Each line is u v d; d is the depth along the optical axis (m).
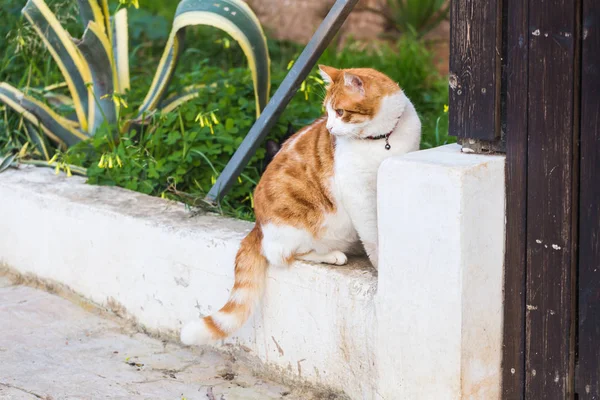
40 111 5.23
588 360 2.91
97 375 3.82
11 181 4.98
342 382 3.46
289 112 5.10
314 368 3.57
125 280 4.33
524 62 2.84
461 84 3.01
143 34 8.03
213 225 4.07
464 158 2.97
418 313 3.04
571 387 2.97
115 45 5.54
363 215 3.44
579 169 2.81
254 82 4.73
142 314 4.29
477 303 2.96
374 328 3.24
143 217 4.22
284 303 3.63
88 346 4.13
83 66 5.34
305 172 3.56
